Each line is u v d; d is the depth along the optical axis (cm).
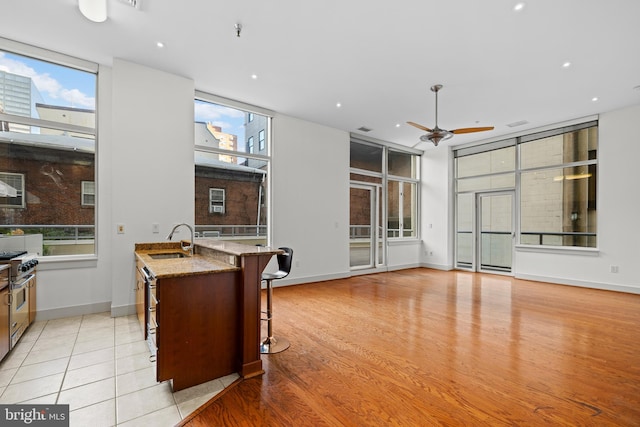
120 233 358
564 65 356
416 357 262
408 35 304
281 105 488
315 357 262
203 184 463
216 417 181
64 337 295
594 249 525
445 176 728
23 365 241
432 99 458
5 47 320
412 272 693
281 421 178
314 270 573
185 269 220
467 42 314
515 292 499
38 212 350
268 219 523
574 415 184
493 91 428
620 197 497
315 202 575
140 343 283
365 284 560
